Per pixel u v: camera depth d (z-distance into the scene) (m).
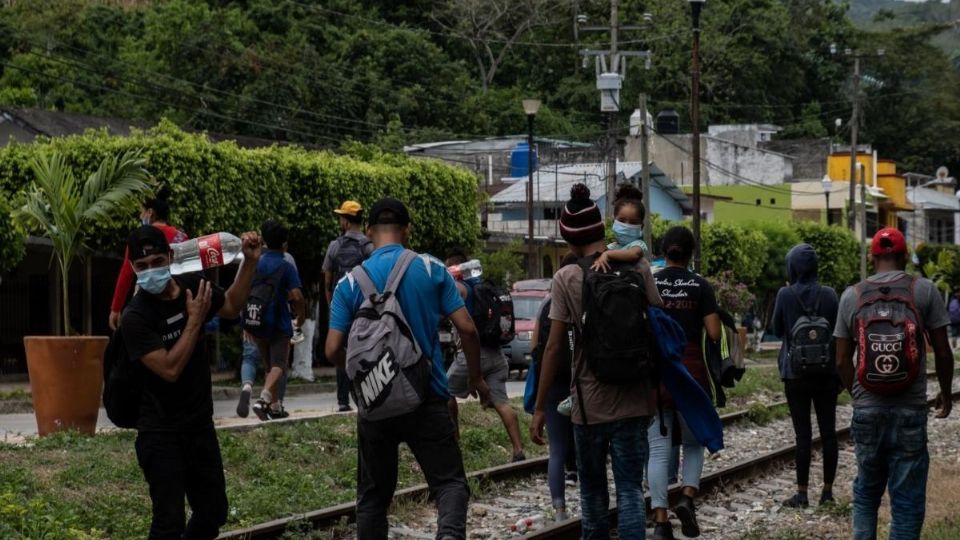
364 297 7.01
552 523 10.41
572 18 67.06
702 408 8.30
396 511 10.99
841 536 10.26
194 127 48.09
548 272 45.97
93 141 22.73
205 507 7.13
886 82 91.19
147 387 6.91
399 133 50.78
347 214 13.70
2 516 8.91
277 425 13.79
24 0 51.88
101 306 27.31
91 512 9.80
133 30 52.38
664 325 7.98
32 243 23.97
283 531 9.84
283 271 13.52
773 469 14.47
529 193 37.91
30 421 16.38
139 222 20.91
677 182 63.12
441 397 7.12
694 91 32.50
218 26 50.28
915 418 7.86
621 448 7.57
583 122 63.91
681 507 9.38
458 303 7.20
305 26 53.88
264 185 24.94
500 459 14.12
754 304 50.06
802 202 68.69
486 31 65.00
